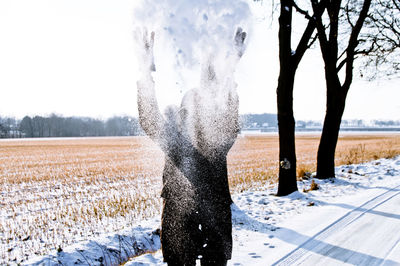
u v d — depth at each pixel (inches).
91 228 250.2
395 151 858.8
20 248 215.0
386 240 175.9
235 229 212.2
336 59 385.4
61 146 1860.2
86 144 2103.8
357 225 204.7
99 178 567.5
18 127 5157.5
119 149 1497.3
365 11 365.4
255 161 749.3
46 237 236.7
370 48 418.3
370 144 1397.6
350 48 383.6
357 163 584.7
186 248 90.7
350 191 318.7
